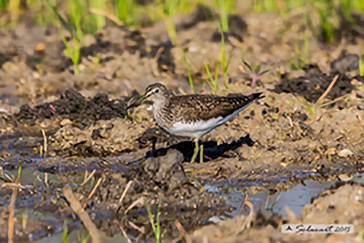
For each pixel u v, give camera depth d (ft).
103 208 34.01
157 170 36.27
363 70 58.85
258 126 46.55
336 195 35.37
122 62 61.82
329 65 62.08
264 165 41.57
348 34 69.92
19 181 38.42
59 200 35.24
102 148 44.37
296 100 50.90
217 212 34.06
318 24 72.49
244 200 36.01
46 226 32.22
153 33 70.69
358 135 45.39
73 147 44.52
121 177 39.42
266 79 58.13
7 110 50.98
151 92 40.78
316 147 43.60
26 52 64.95
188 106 40.09
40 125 49.29
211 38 68.95
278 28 72.23
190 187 35.37
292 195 36.83
